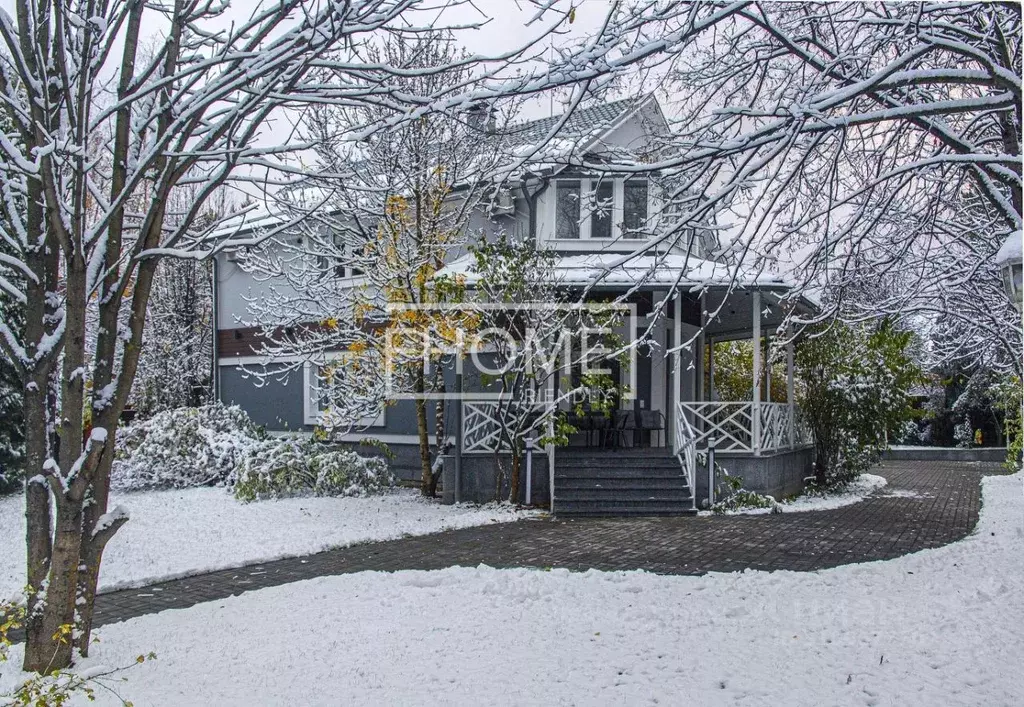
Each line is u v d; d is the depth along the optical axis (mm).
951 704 5324
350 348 15445
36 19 5969
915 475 23875
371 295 16406
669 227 7504
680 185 8367
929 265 10617
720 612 7582
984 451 31922
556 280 14375
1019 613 7355
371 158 14969
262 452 16719
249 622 7391
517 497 15305
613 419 16781
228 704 5359
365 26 5793
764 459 15531
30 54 5969
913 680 5754
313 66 5762
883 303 10562
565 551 11234
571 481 15125
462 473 15672
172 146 6324
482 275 14773
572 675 5918
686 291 15156
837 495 18047
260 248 16250
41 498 6121
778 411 16750
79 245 5898
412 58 7023
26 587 5984
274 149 5922
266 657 6340
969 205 10328
